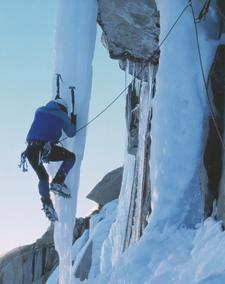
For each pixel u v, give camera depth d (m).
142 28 10.14
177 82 8.31
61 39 9.20
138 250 7.34
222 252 6.00
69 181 8.75
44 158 7.77
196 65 8.35
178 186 8.04
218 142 8.23
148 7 9.60
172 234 7.59
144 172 12.42
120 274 7.05
